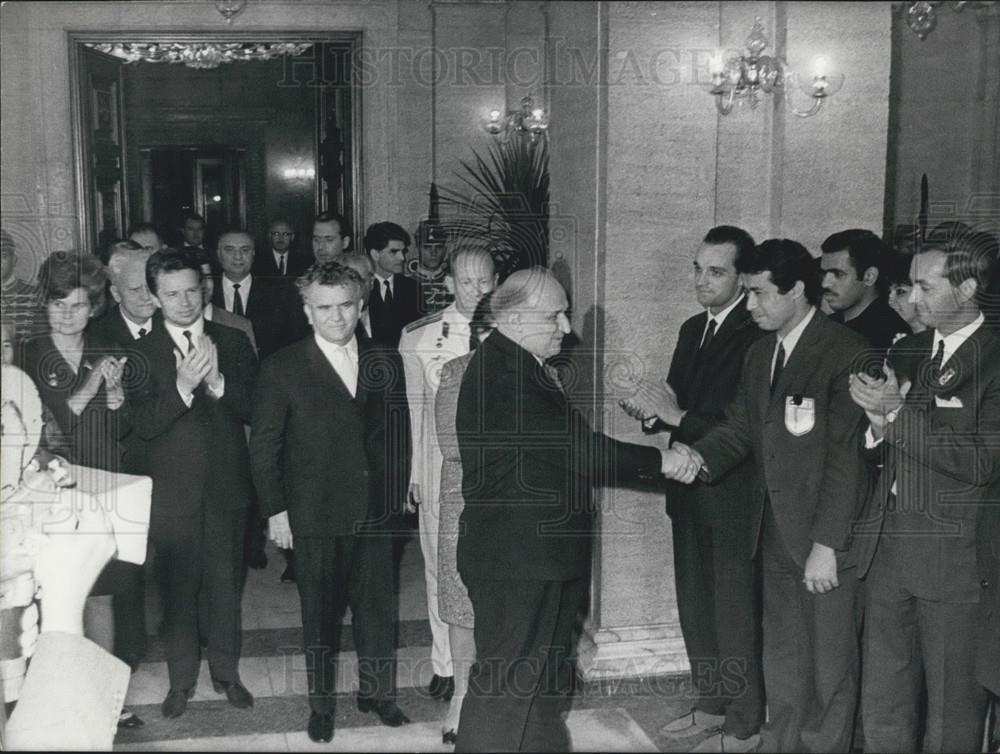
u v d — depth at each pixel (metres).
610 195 4.24
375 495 3.88
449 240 5.16
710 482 3.72
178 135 6.50
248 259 5.14
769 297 3.51
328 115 6.50
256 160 6.63
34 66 5.87
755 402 3.63
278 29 6.24
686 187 4.30
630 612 4.36
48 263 4.23
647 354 4.29
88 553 3.86
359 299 3.88
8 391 3.85
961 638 3.40
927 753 3.51
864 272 4.16
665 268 4.31
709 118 4.30
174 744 3.75
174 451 3.95
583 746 3.74
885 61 4.44
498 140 6.20
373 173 6.44
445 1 6.30
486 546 3.39
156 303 4.07
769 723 3.63
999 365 3.34
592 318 4.29
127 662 4.09
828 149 4.43
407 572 5.21
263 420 3.78
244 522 4.07
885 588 3.48
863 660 3.61
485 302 3.94
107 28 5.99
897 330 4.10
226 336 4.10
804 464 3.50
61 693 3.70
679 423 4.04
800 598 3.54
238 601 4.08
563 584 3.47
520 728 3.38
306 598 3.84
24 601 3.78
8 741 3.62
